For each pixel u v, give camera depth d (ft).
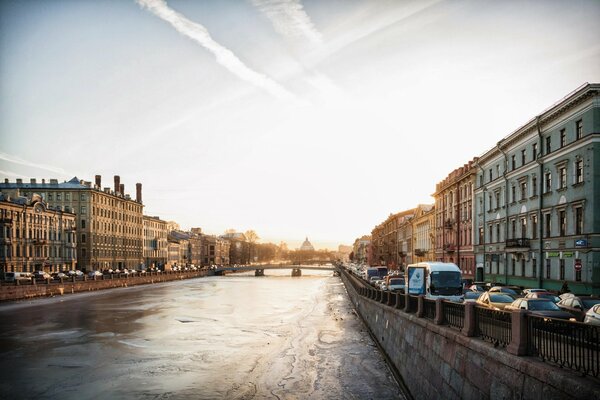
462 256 215.10
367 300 138.10
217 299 234.99
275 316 166.61
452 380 47.91
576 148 116.57
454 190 228.02
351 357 96.17
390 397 69.56
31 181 349.82
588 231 110.93
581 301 71.72
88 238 342.44
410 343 70.03
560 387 29.58
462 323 49.80
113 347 107.55
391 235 465.47
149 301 219.00
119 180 423.64
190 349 105.81
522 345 35.86
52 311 173.68
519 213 150.71
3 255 250.98
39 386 76.43
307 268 535.19
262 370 86.38
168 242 539.70
